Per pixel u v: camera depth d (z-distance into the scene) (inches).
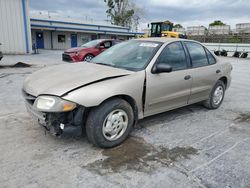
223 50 1084.5
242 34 1491.1
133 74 128.8
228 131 153.6
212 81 185.6
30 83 123.7
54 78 121.8
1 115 164.1
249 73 459.2
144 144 129.4
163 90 143.6
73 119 111.3
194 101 175.5
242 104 221.5
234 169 108.2
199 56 176.9
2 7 669.3
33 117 120.0
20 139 128.4
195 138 140.2
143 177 99.4
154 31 919.0
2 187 89.4
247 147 131.1
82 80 115.1
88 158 112.4
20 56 647.8
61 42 1248.2
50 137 132.0
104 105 116.1
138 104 132.2
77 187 91.4
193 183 96.7
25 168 102.0
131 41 171.2
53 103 105.8
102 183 94.3
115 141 123.7
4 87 248.8
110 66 143.5
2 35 686.5
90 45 480.1
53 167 103.7
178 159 115.2
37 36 1158.3
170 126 157.2
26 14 716.7
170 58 151.1
